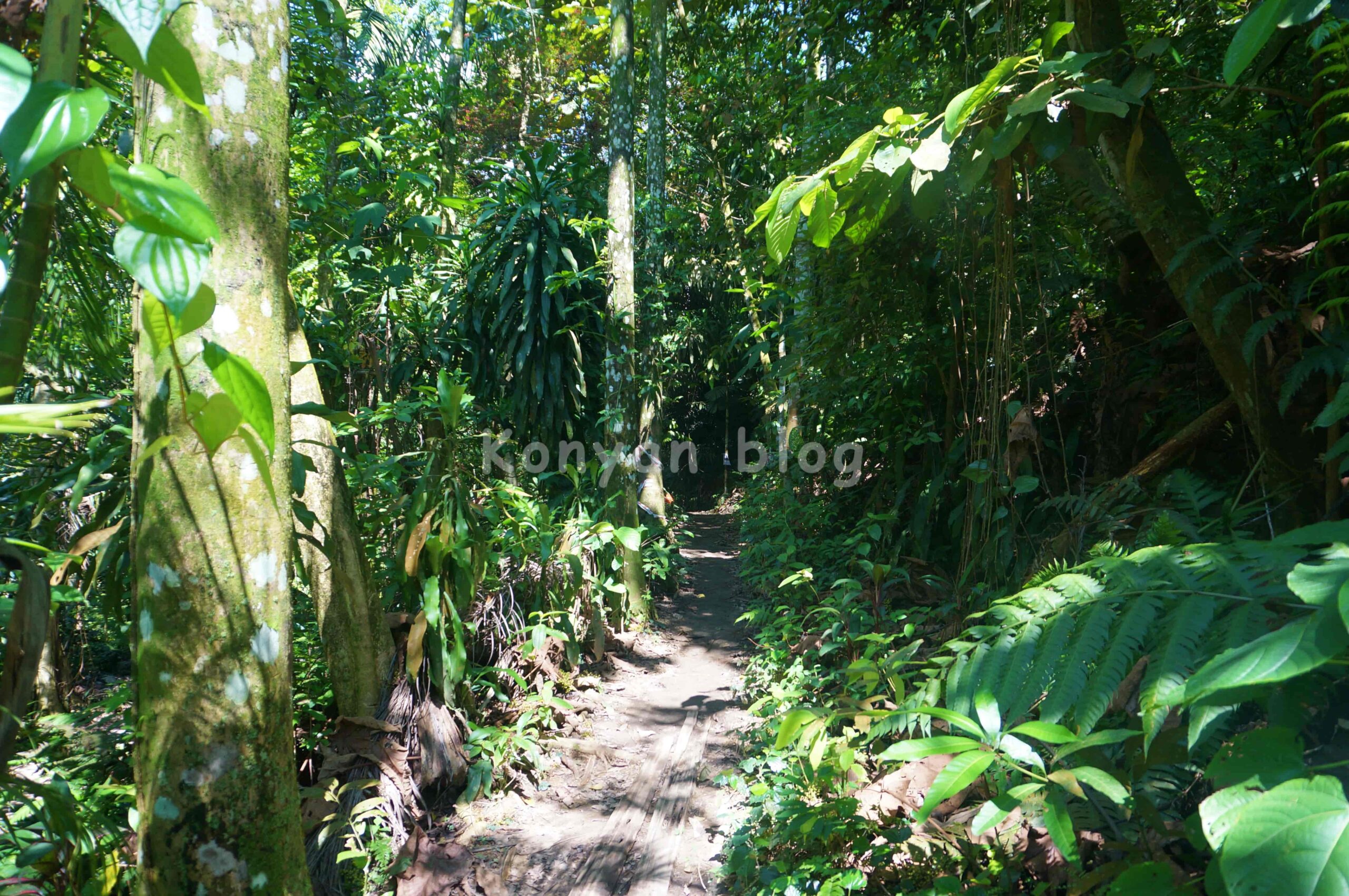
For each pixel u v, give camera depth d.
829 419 6.09
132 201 0.78
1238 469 2.87
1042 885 1.71
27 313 1.09
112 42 0.90
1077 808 1.67
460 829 2.91
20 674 1.02
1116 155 2.32
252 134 1.53
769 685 4.02
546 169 6.30
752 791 2.79
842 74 4.70
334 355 5.30
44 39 0.92
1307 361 1.92
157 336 0.99
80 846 1.56
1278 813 0.77
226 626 1.47
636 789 3.27
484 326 6.68
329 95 5.74
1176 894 1.01
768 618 5.39
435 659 3.11
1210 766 0.98
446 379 3.33
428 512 3.30
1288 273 2.38
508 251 6.36
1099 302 3.83
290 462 1.63
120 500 2.23
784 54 5.93
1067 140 2.32
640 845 2.82
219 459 1.46
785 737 1.80
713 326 12.10
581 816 3.06
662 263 7.96
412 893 2.48
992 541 3.38
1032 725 1.16
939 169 2.17
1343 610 0.74
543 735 3.71
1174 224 2.26
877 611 3.74
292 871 1.59
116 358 2.33
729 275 10.79
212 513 1.45
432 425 5.23
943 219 3.94
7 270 0.82
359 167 5.40
